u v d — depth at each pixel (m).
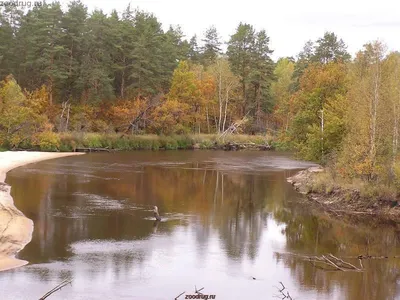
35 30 70.19
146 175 44.25
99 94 71.62
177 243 23.30
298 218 29.30
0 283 17.47
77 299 16.44
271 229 26.62
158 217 27.48
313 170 44.03
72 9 72.00
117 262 20.30
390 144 32.34
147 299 16.69
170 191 36.69
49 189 35.00
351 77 43.09
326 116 40.19
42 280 17.94
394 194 30.72
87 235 23.91
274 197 35.66
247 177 45.28
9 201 30.03
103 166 49.19
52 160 52.44
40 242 22.47
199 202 33.09
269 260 21.39
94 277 18.50
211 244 23.41
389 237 25.77
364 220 29.27
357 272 20.14
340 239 25.16
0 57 65.81
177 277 18.91
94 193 34.38
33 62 68.94
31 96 67.00
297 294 17.58
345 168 34.03
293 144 45.97
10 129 60.31
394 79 33.56
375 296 17.53
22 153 56.19
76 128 68.06
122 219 27.36
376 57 34.41
